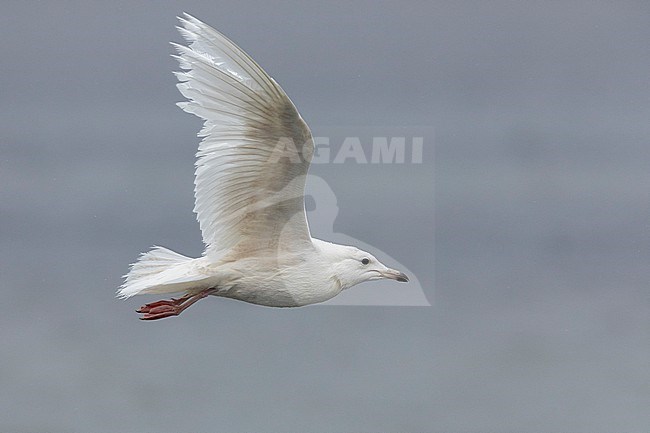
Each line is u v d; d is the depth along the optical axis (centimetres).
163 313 1049
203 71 967
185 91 973
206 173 1014
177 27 960
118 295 1052
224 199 1029
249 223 1045
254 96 964
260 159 1007
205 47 957
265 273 1058
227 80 964
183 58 966
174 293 1062
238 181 1020
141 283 1046
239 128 991
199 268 1047
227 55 951
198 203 1027
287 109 962
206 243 1048
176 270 1049
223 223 1041
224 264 1052
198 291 1065
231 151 1004
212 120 988
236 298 1077
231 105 980
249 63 945
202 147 1002
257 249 1055
